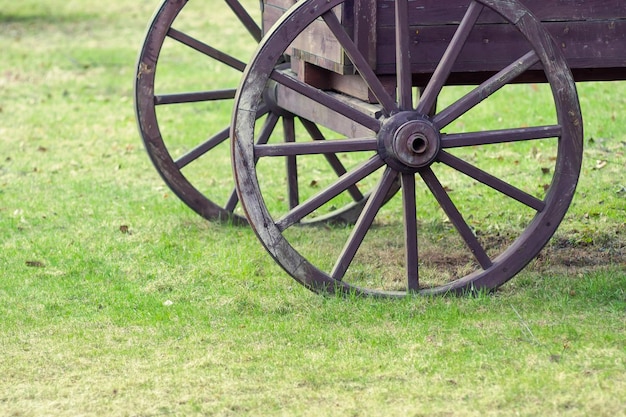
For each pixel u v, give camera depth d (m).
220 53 7.81
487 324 5.62
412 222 5.96
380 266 7.06
